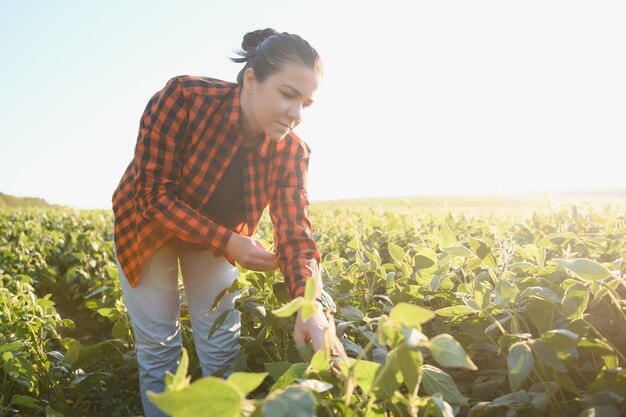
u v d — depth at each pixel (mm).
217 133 2174
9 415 2498
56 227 8844
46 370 2709
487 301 1680
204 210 2375
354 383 1102
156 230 2275
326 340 1147
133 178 2234
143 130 2119
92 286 4898
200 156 2197
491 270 1746
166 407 812
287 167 2295
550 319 1678
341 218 7230
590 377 1687
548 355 1277
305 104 2008
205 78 2225
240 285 2438
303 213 2258
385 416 1143
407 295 2168
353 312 2008
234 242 2059
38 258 5809
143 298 2393
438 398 1019
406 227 4582
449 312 1737
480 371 1895
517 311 1693
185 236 2092
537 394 1363
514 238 3270
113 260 6184
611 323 1690
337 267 2654
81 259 5422
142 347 2451
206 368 2539
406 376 1004
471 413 1371
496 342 1838
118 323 3029
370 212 6281
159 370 2457
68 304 5309
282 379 1174
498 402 1363
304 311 1055
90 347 2623
